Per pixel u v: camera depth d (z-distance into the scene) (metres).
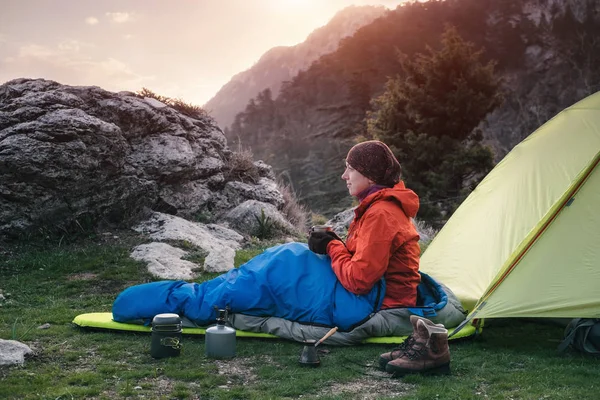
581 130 5.17
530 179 5.23
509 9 121.19
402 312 4.10
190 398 3.04
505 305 4.08
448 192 24.30
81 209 8.11
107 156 8.28
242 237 9.27
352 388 3.26
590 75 79.00
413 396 3.04
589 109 5.26
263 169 12.22
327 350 3.99
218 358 3.80
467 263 5.21
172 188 9.56
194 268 7.14
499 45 101.44
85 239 8.02
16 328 4.50
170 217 8.88
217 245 8.37
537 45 96.56
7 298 5.75
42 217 7.77
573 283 4.03
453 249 5.47
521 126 69.69
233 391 3.12
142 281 6.54
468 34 117.69
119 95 9.45
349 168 4.08
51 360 3.69
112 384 3.25
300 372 3.50
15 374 3.34
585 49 81.69
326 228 4.22
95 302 5.64
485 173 24.05
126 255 7.40
